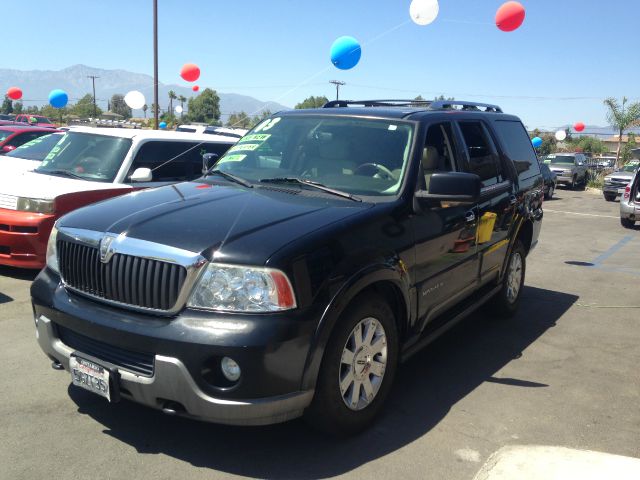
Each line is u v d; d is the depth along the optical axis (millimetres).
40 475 2941
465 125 4914
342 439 3424
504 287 5758
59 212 6242
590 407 4035
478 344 5270
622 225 14727
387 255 3432
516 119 6312
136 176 6715
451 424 3695
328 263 3064
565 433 3641
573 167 29391
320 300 2984
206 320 2826
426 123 4309
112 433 3373
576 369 4750
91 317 3061
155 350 2848
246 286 2850
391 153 4059
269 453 3242
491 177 5141
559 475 3125
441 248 4098
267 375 2812
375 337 3480
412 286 3752
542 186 6566
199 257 2883
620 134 40062
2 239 6211
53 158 7500
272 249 2926
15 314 5344
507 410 3932
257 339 2771
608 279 8273
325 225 3215
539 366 4785
